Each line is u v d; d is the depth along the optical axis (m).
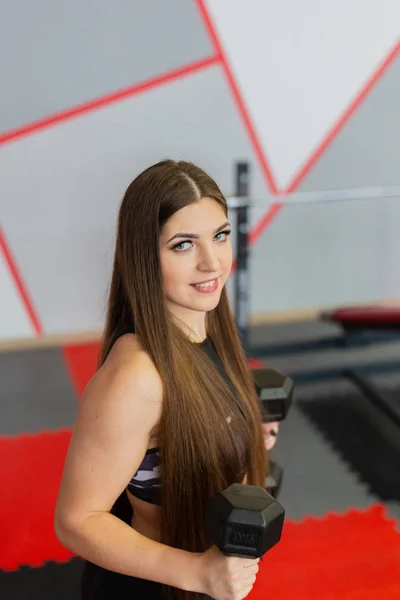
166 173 0.96
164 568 0.91
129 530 0.95
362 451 2.28
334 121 3.16
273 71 3.01
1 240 2.99
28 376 2.82
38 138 2.89
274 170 3.17
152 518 1.09
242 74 2.99
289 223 3.29
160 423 0.96
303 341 2.77
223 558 0.89
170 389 0.94
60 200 3.00
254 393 1.20
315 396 2.64
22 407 2.55
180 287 0.96
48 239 3.04
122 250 0.98
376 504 1.99
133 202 0.96
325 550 1.78
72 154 2.95
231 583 0.89
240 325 2.64
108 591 1.12
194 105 3.00
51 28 2.76
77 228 3.06
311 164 3.21
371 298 3.50
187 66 2.93
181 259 0.95
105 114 2.92
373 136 3.23
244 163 2.48
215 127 3.05
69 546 0.97
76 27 2.78
